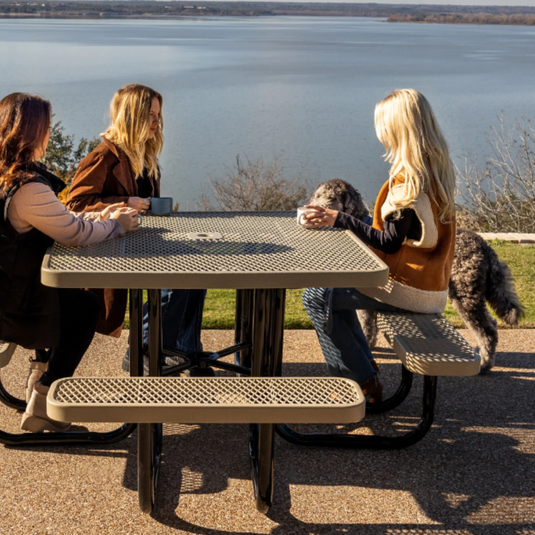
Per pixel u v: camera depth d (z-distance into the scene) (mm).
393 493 2385
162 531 2148
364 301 2869
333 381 2152
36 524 2158
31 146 2371
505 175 11727
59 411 1912
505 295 3461
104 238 2467
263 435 2156
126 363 3213
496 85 92188
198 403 1953
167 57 165750
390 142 2715
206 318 4227
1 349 2363
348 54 196000
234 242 2543
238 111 71625
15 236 2334
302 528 2176
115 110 3150
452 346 2512
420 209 2625
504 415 3021
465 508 2299
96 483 2410
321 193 3164
